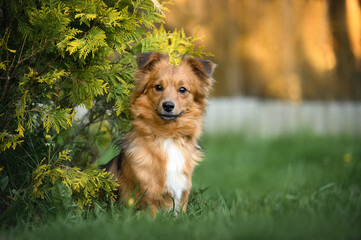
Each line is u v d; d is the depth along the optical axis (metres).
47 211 4.52
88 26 4.46
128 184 5.04
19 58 4.30
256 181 10.17
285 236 3.56
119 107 4.95
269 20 19.03
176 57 5.70
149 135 5.12
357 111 18.17
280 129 17.89
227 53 18.62
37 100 4.87
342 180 7.95
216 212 4.96
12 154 4.62
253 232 3.63
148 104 5.23
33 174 4.46
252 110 18.22
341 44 18.59
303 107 18.56
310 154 12.80
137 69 5.23
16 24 4.59
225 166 12.01
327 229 3.71
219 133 16.31
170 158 5.08
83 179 4.52
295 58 19.05
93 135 6.09
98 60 4.63
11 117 4.45
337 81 18.73
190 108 5.38
